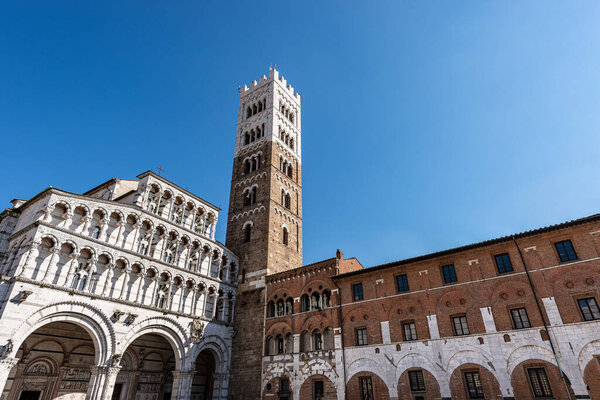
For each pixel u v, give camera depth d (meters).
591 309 30.72
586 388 28.61
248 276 58.06
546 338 31.48
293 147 79.31
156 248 47.66
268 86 81.31
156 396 50.41
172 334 45.94
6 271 37.19
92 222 42.16
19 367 39.12
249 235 63.78
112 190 53.16
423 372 36.22
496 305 34.84
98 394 36.50
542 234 34.62
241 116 82.50
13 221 43.38
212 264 55.66
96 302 38.94
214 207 58.44
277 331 49.88
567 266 32.72
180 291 48.72
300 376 44.53
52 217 38.81
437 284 38.84
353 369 40.69
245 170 72.62
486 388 32.75
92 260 39.84
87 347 45.62
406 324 39.44
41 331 41.59
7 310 32.19
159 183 50.69
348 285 45.47
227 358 51.84
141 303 43.12
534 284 33.66
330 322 44.91
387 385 37.72
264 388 47.12
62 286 36.47
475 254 37.81
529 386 30.94
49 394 40.84
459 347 35.25
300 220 70.69
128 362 48.62
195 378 53.59
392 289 41.59
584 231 33.03
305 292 49.78
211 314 52.25
